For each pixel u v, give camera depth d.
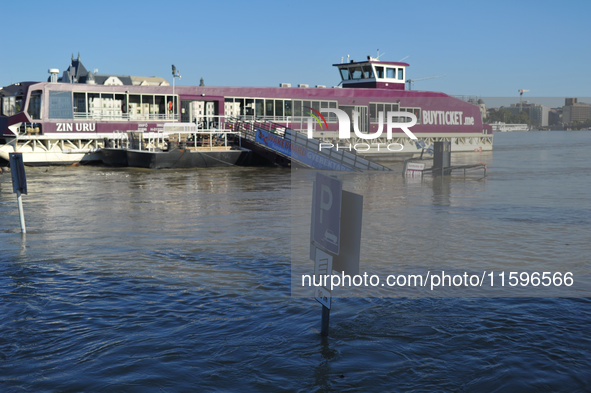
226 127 36.84
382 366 4.53
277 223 11.98
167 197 17.84
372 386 4.21
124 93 35.62
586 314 5.43
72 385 4.32
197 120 37.31
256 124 35.62
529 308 5.59
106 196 18.23
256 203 15.98
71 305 6.24
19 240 10.37
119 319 5.76
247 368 4.55
